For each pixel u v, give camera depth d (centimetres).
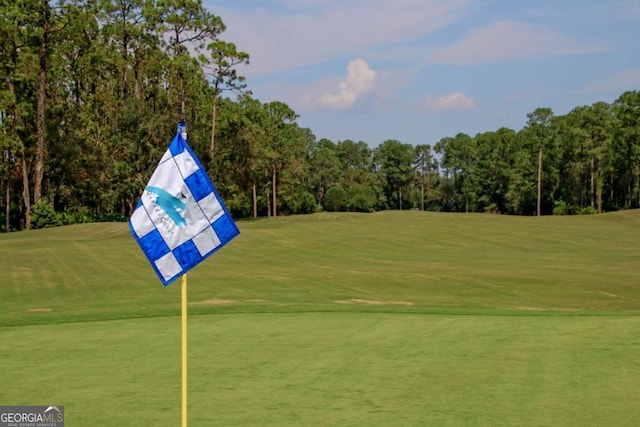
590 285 1756
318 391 609
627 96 7131
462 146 11288
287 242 3203
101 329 991
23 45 4641
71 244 2934
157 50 5250
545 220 4684
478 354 780
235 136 5559
